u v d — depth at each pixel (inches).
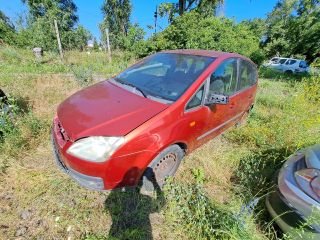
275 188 82.0
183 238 77.2
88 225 78.4
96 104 88.7
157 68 115.9
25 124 120.3
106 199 88.7
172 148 91.0
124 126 75.7
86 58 392.2
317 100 149.9
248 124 158.6
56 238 73.1
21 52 396.5
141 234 76.9
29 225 75.9
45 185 91.0
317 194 68.9
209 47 399.9
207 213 82.4
